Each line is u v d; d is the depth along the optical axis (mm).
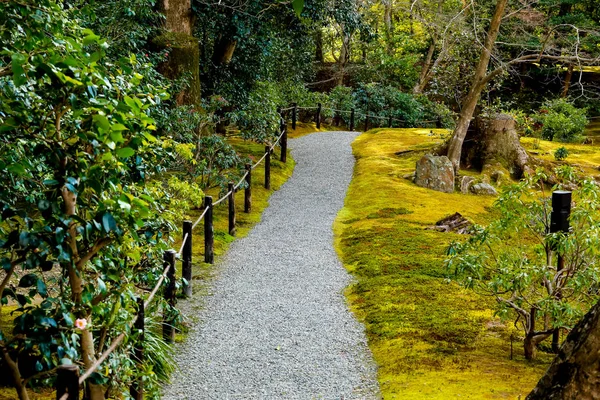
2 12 3369
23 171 3271
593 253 5336
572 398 3018
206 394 5121
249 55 18000
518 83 30750
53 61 3074
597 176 15305
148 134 3404
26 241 3041
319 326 6582
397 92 27156
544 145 19781
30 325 3191
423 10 22547
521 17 19078
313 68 28812
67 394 2957
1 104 3186
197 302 7242
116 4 11320
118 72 3844
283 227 10766
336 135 21344
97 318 3918
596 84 30578
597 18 27031
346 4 17594
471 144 15320
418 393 4875
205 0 15594
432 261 8586
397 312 6773
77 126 3295
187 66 14336
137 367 4523
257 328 6520
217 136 12336
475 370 5316
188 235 7359
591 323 3029
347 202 12727
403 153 17078
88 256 3447
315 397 5047
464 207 12336
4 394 4570
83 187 3199
